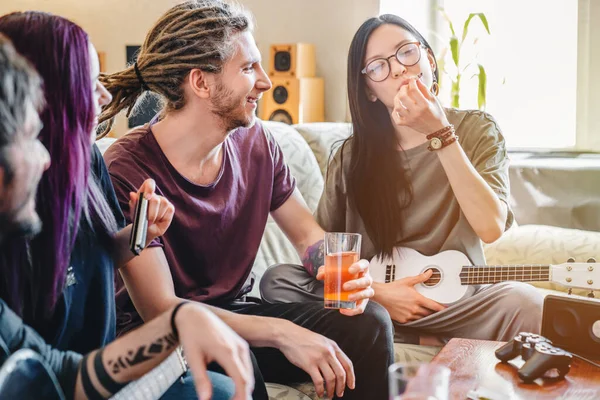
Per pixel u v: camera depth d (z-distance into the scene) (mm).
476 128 2268
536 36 3838
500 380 1445
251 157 2053
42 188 1211
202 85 1838
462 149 2145
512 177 3379
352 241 1765
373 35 2164
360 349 1776
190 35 1830
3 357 1048
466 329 2053
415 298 2100
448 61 4109
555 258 2619
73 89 1245
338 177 2307
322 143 2797
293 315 1859
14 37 1229
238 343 1093
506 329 1982
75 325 1364
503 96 3963
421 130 2070
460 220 2174
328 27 4512
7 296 1183
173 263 1880
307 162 2662
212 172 1945
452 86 3832
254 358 1686
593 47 3668
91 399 1108
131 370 1106
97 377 1103
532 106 3887
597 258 2549
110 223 1476
